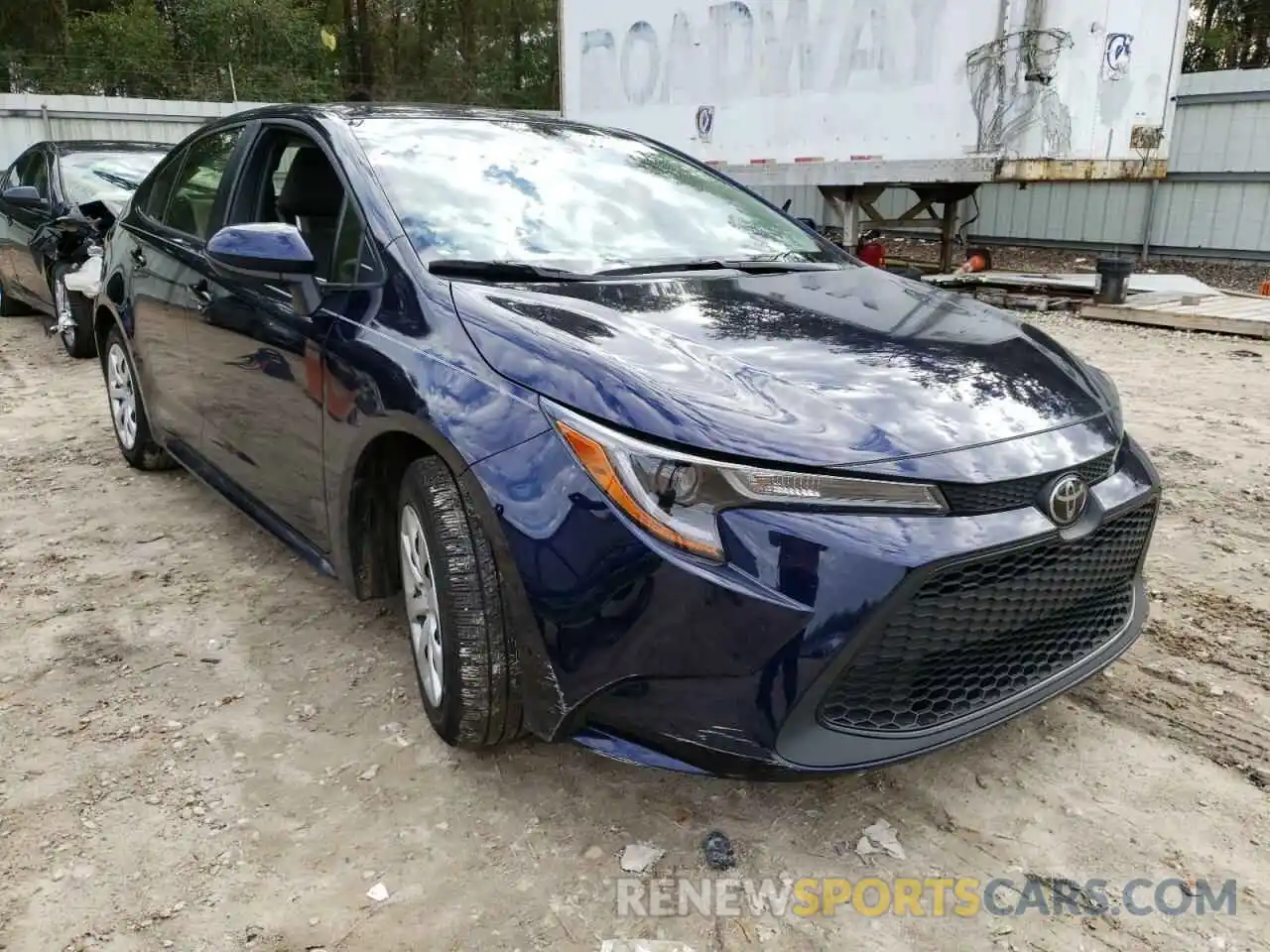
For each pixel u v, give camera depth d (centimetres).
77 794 248
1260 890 217
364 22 3359
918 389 232
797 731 204
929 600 207
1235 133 1169
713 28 1089
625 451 207
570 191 329
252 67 2666
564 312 251
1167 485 469
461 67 3503
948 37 893
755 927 207
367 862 226
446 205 300
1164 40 916
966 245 1411
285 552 396
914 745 212
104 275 473
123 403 487
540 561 214
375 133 324
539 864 225
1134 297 951
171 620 340
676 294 278
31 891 217
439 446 236
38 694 294
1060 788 251
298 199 334
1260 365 724
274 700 290
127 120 1652
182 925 208
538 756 264
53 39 2506
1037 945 203
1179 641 323
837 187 1070
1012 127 868
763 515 202
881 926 208
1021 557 218
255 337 319
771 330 257
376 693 294
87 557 391
